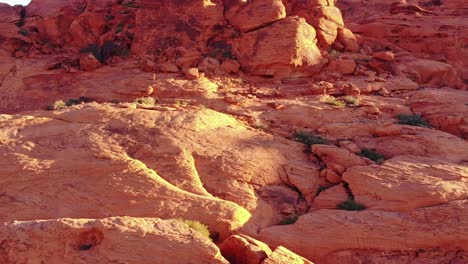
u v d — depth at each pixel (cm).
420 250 990
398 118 1570
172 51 2017
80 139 1304
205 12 2047
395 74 1961
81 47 2298
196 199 1102
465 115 1523
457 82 2059
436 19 2391
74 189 1163
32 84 1986
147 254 861
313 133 1485
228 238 941
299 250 1013
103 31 2273
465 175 1144
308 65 1927
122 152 1249
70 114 1438
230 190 1173
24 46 2308
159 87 1775
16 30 2328
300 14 2120
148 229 895
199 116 1413
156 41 2083
